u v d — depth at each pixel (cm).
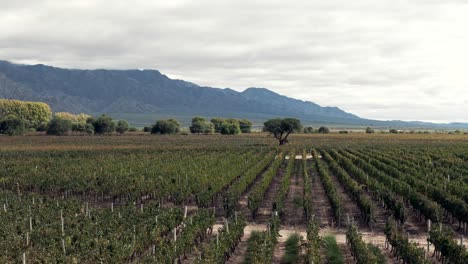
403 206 3191
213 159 6919
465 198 3572
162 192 4106
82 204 3684
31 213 3050
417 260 2088
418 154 7819
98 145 11212
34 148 9788
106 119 17488
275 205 3400
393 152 8400
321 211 3709
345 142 13200
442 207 3500
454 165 6000
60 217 2966
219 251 2194
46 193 4688
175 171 5341
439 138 14775
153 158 7319
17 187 4616
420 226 3262
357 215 3559
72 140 13250
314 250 2150
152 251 2323
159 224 2719
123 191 4228
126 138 14738
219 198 4425
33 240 2459
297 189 4819
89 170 5441
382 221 3381
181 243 2359
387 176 4719
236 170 5544
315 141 13838
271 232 2572
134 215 2967
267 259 2141
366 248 2208
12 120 15562
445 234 2442
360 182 4872
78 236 2473
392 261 2412
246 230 3131
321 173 5341
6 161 6744
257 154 8019
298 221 3366
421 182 4200
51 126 16300
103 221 2762
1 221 2794
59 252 2189
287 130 11706
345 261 2386
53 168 5697
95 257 2125
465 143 11625
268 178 4816
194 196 4247
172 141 13288
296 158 8581
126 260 2277
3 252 2209
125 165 6069
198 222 2744
